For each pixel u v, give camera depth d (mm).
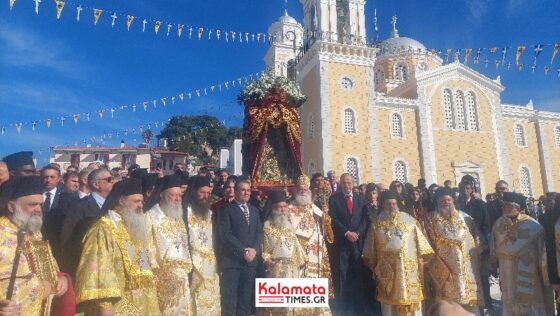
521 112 39156
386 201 6664
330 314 6113
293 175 11016
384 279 6441
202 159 56594
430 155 34469
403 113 34938
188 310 4719
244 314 6281
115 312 3795
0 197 3537
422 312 6766
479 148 36188
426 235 7105
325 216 7082
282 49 53812
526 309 6164
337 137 31734
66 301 3688
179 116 59156
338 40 34531
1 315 3129
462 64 37125
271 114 10594
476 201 8953
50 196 6711
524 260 6281
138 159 38844
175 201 4953
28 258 3484
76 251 4523
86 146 38781
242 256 6086
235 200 6543
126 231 4082
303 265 6363
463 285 6488
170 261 4648
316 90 32875
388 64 45625
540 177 38469
